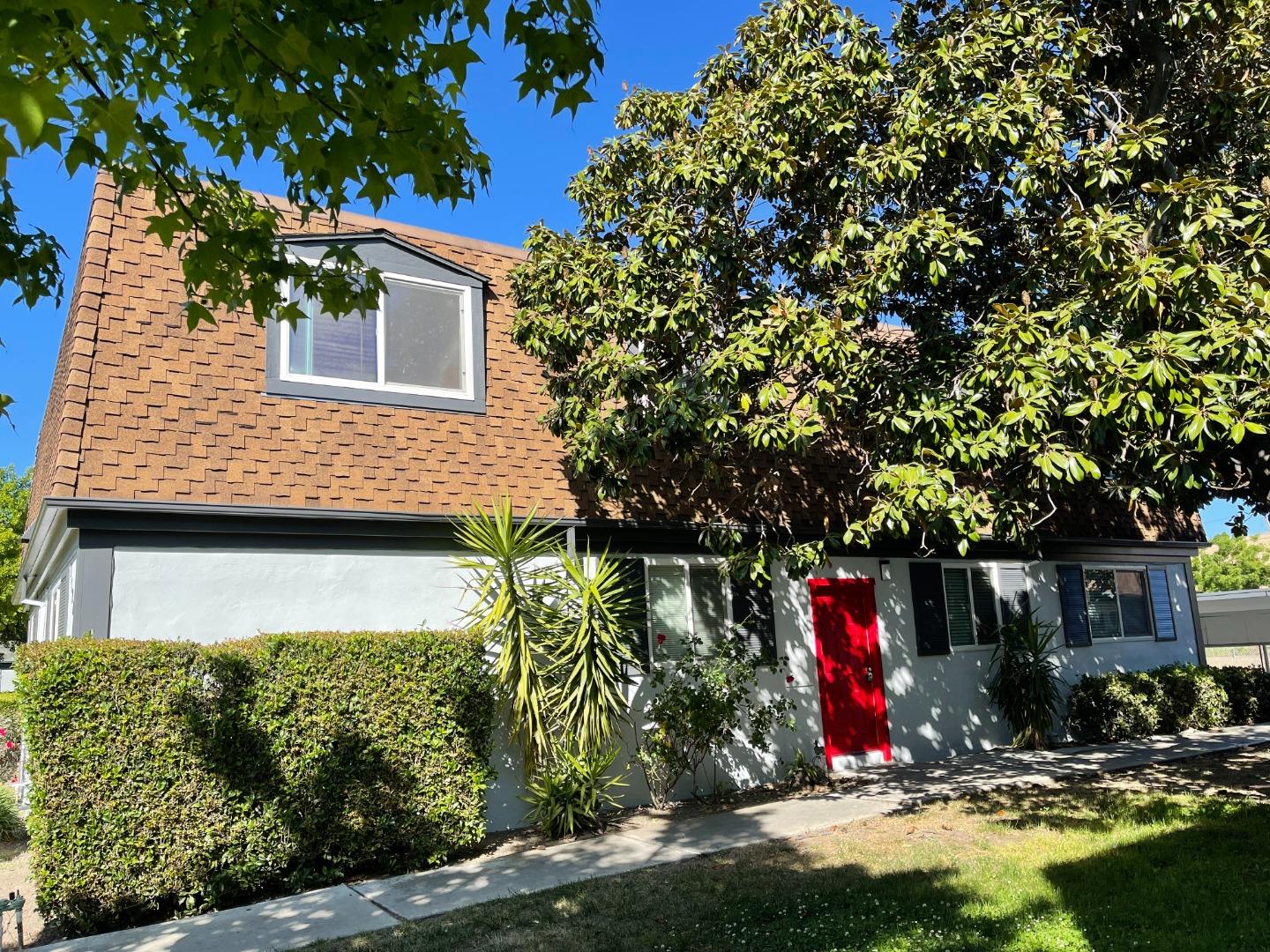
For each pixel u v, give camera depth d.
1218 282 6.50
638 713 10.15
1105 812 8.77
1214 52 8.64
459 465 9.66
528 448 10.22
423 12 3.57
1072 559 15.42
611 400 10.19
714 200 8.84
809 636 11.88
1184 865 6.70
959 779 10.93
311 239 9.21
